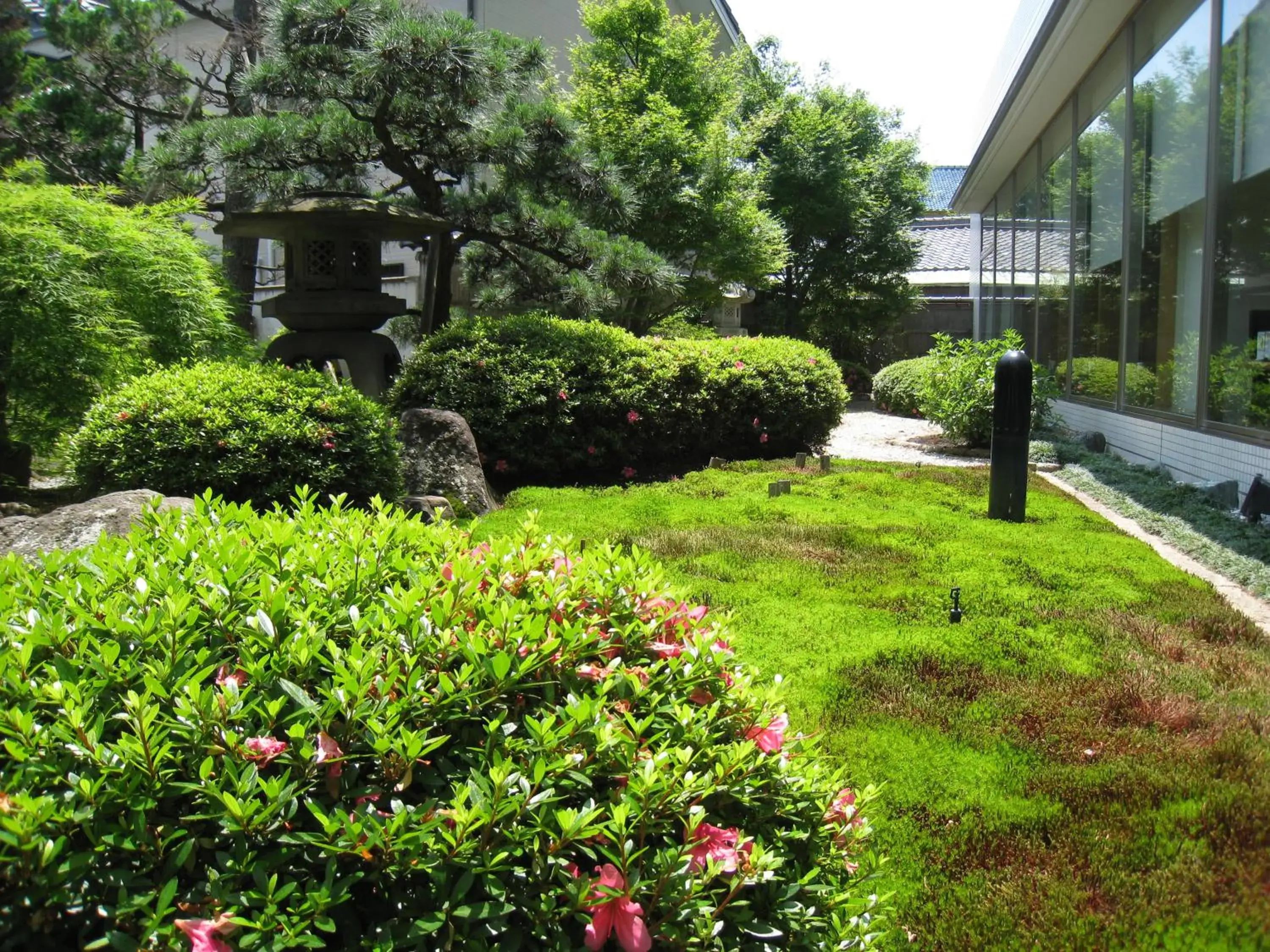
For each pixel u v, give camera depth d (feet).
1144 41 26.40
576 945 4.75
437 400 24.94
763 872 4.94
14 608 5.79
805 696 10.84
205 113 38.45
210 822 4.46
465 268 34.01
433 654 5.37
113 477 16.88
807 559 16.71
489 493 22.62
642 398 27.17
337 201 24.52
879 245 66.49
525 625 5.48
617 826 4.57
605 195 29.07
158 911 3.96
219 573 5.94
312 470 17.46
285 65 25.07
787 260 61.46
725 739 5.89
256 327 42.88
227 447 16.92
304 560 6.57
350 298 24.47
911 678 11.31
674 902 4.64
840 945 5.51
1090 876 7.39
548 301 31.19
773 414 31.45
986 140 42.63
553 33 49.08
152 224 22.85
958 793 8.70
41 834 4.03
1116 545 17.92
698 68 47.03
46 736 4.38
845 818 5.94
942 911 7.09
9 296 18.97
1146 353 26.58
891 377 51.29
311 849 4.45
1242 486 19.95
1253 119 19.40
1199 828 7.81
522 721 5.32
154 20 39.81
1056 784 8.74
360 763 4.78
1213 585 15.72
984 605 14.01
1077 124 34.17
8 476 22.56
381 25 24.71
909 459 32.96
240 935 4.13
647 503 22.04
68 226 20.49
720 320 62.44
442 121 26.81
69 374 20.26
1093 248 32.27
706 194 42.96
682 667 5.95
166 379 18.01
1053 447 30.76
